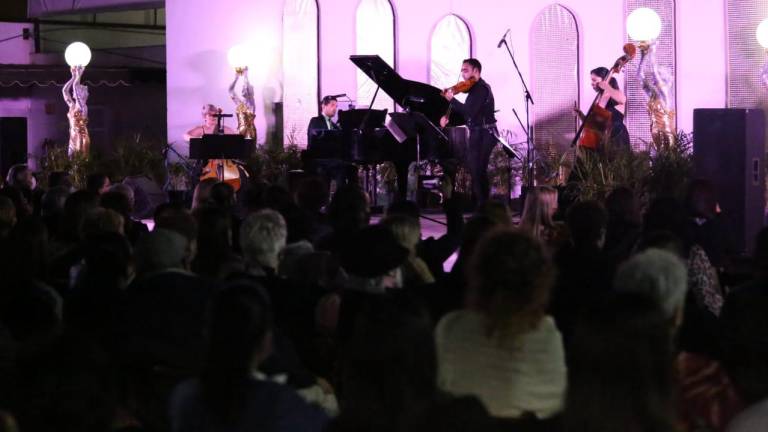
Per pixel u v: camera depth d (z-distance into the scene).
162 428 4.21
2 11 24.88
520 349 3.55
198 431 3.04
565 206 11.91
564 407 2.69
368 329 2.83
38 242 5.74
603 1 17.59
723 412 3.57
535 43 17.80
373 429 2.71
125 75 23.58
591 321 2.70
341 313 4.80
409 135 13.70
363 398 2.78
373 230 5.00
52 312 4.36
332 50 18.41
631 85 17.42
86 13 22.81
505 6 17.81
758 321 3.46
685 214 6.14
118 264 4.64
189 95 18.78
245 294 3.17
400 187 14.16
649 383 2.61
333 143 14.16
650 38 15.03
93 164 17.31
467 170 15.03
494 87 17.88
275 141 18.56
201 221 5.50
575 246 5.46
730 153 10.21
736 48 17.39
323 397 4.42
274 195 7.48
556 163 15.65
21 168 11.62
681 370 3.66
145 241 4.74
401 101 13.96
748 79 17.36
